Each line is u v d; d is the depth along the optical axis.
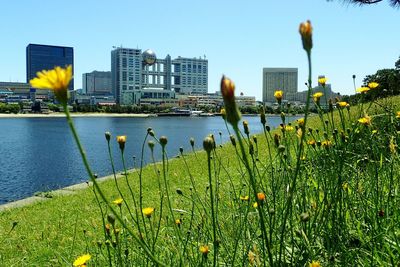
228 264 2.45
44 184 15.72
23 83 183.25
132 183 9.47
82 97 188.12
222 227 3.12
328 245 2.21
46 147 33.28
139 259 2.79
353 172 3.07
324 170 2.80
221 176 7.97
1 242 5.33
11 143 37.75
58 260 4.07
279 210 2.62
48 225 6.14
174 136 45.81
